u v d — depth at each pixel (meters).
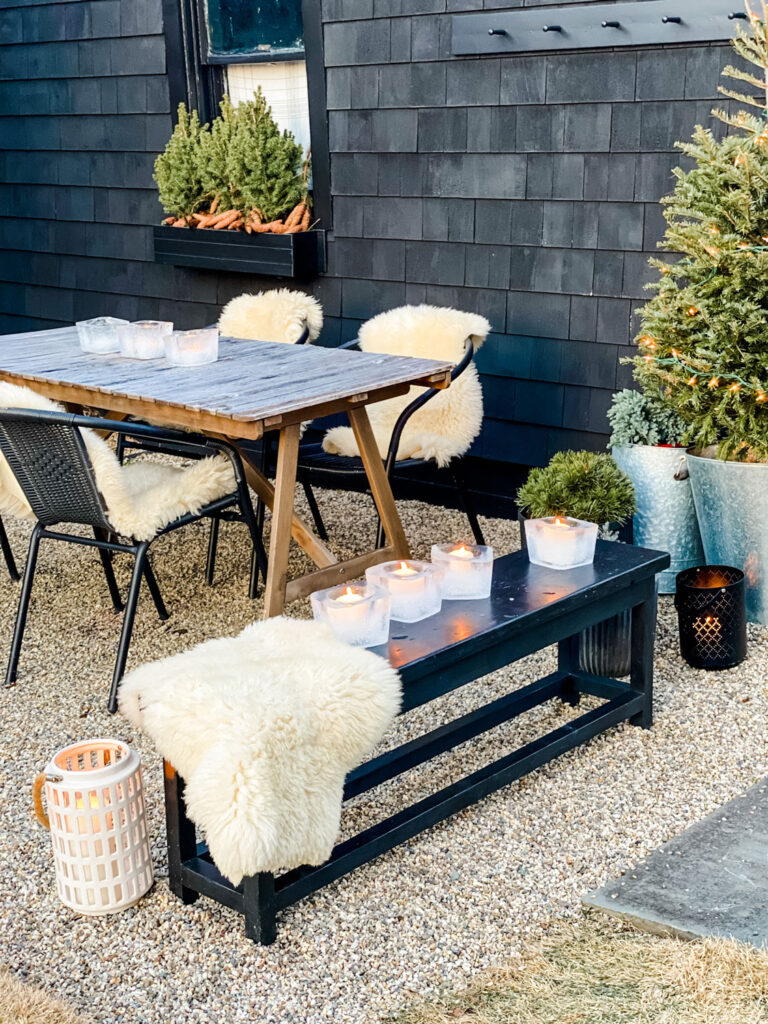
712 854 2.34
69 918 2.21
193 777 1.94
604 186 4.10
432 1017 1.92
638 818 2.50
